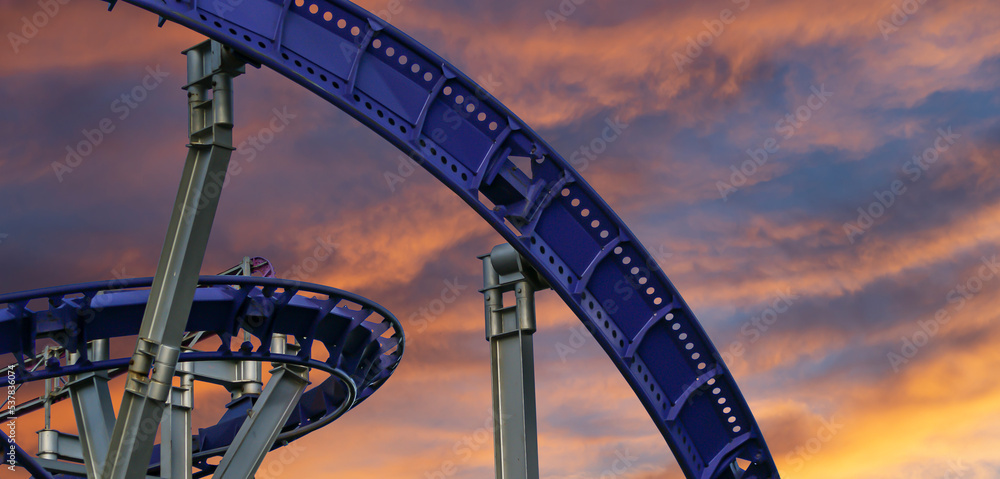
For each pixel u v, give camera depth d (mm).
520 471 22859
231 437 34438
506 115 22859
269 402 28547
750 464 26484
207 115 20375
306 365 28469
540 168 23469
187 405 31078
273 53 19984
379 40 21703
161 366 19922
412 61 22109
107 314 24406
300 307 27781
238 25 19625
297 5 20688
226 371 34875
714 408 25719
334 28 21156
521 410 23156
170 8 18641
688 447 25125
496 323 24000
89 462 27234
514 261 23766
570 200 23812
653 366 24719
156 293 20312
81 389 28156
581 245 23859
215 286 26812
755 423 25812
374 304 29203
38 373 23188
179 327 20172
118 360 24297
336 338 29844
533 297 23875
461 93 22594
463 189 22141
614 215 23906
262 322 26969
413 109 21922
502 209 22828
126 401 20094
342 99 20750
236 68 20109
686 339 25094
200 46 20469
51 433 33188
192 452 32844
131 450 19859
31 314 22750
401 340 31844
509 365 23703
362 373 32312
